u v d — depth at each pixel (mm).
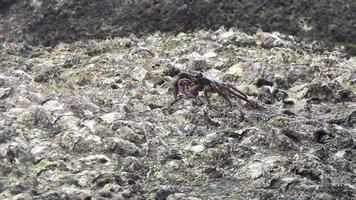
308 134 22422
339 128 23094
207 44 29438
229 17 32156
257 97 25281
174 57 28578
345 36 31875
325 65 28547
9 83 24281
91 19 32219
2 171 18984
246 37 30734
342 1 32500
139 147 21062
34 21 32188
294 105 25109
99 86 25375
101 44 30078
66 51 30000
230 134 21906
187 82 23953
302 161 20609
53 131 21188
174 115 23125
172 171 20125
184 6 32281
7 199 17953
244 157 21031
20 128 20969
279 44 30078
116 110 22953
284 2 32531
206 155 20750
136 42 30703
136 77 26188
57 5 32500
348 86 26797
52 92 23703
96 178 19000
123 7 32406
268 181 19891
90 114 22266
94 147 20625
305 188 19641
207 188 19656
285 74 26891
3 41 31734
